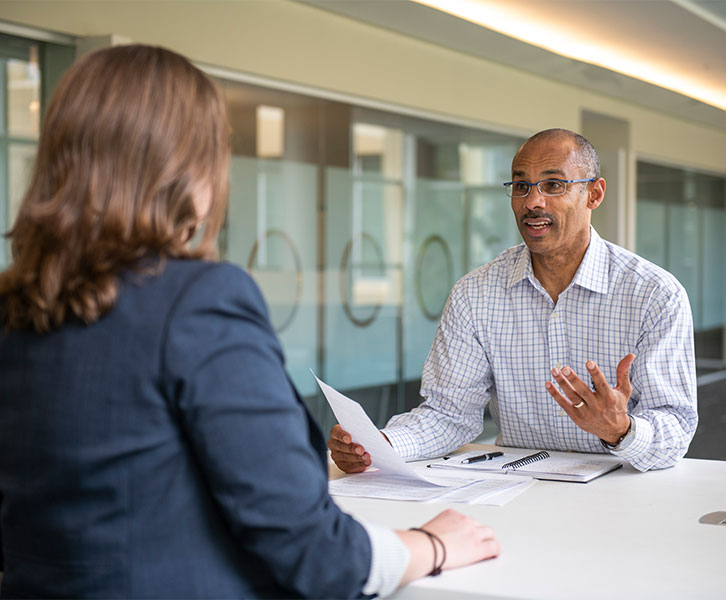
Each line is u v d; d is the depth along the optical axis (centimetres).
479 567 131
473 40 612
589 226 229
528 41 620
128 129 106
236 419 101
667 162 974
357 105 560
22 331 109
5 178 394
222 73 480
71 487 103
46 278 105
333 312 542
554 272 229
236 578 106
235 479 101
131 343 102
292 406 107
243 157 486
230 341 103
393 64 586
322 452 120
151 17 442
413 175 601
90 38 416
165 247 107
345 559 108
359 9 536
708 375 1056
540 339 231
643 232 936
